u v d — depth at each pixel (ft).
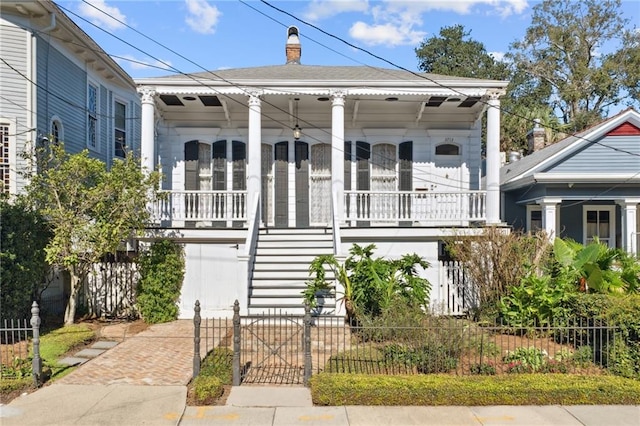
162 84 45.47
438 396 22.95
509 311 34.09
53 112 47.52
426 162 55.06
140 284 40.78
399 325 29.22
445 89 46.06
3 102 42.42
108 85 60.54
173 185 54.80
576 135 55.11
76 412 21.81
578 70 126.21
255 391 24.30
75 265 38.14
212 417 21.47
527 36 136.46
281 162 55.26
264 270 42.83
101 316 41.98
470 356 28.12
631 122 51.60
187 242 45.29
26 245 34.94
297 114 55.21
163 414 21.65
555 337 29.78
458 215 47.47
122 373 26.96
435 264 44.86
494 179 45.78
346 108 54.08
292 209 55.06
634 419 21.48
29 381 24.75
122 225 37.91
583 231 59.77
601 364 26.76
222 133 55.21
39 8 42.93
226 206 49.11
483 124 118.52
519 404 23.06
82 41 50.24
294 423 20.93
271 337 34.22
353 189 54.80
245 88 46.01
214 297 41.83
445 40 151.84
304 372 25.38
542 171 52.11
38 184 36.99
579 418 21.58
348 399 22.90
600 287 33.71
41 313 39.58
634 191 50.37
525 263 37.55
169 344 33.04
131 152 39.78
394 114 55.06
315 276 42.04
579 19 130.52
